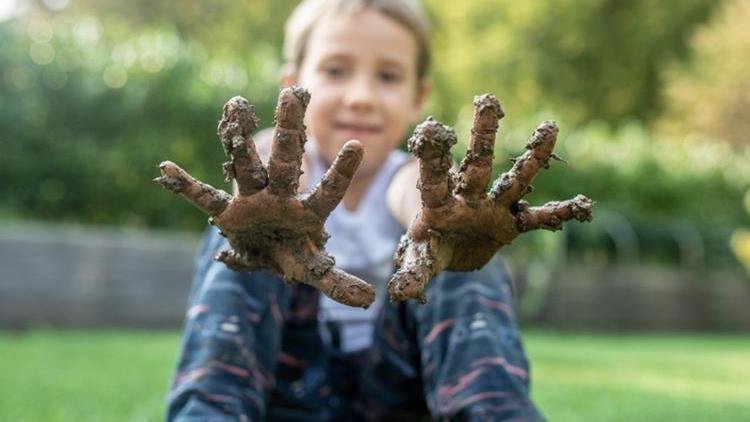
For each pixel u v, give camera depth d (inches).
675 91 623.2
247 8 612.4
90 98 208.7
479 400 49.6
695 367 166.1
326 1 70.9
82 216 213.3
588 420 99.1
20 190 207.0
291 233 39.6
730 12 630.5
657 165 308.0
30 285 179.0
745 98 604.1
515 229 40.4
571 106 665.0
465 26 642.2
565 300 256.5
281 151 38.7
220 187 217.6
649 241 294.7
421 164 38.6
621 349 201.8
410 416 59.4
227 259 41.6
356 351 61.8
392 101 68.2
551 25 648.4
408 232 41.0
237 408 50.4
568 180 288.0
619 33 673.0
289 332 59.0
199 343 52.1
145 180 215.0
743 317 284.8
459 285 53.6
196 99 217.2
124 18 630.5
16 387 108.0
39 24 215.3
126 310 188.9
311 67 69.9
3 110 201.9
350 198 67.1
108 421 88.3
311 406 59.5
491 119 39.0
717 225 310.5
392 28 69.2
